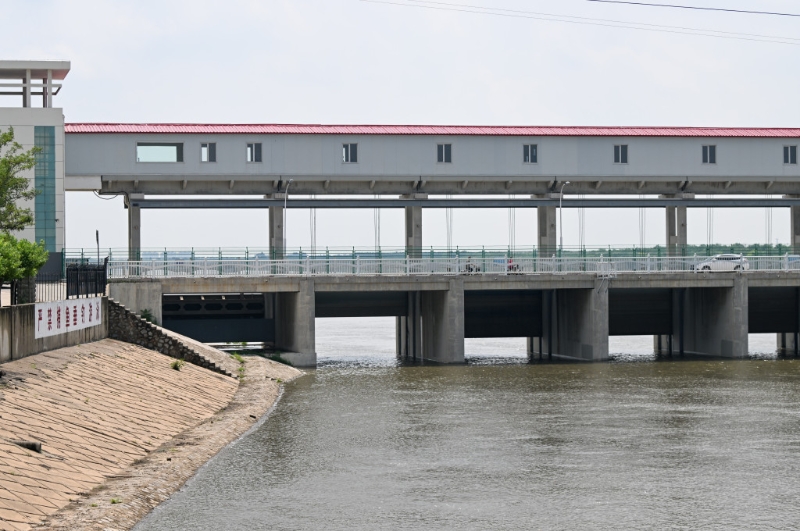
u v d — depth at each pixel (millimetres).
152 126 70688
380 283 65375
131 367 45312
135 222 70000
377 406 47375
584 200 74938
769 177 77500
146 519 27094
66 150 68562
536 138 74625
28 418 31438
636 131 76750
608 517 27953
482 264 67625
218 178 70500
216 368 53094
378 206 72312
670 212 77375
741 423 42469
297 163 71500
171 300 72438
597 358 69000
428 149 73188
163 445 35344
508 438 39125
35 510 24844
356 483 31609
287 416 44312
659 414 44875
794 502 29531
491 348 85000
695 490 30891
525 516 28000
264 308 73938
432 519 27672
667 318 77125
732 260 72375
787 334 81250
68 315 44312
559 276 68062
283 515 27906
